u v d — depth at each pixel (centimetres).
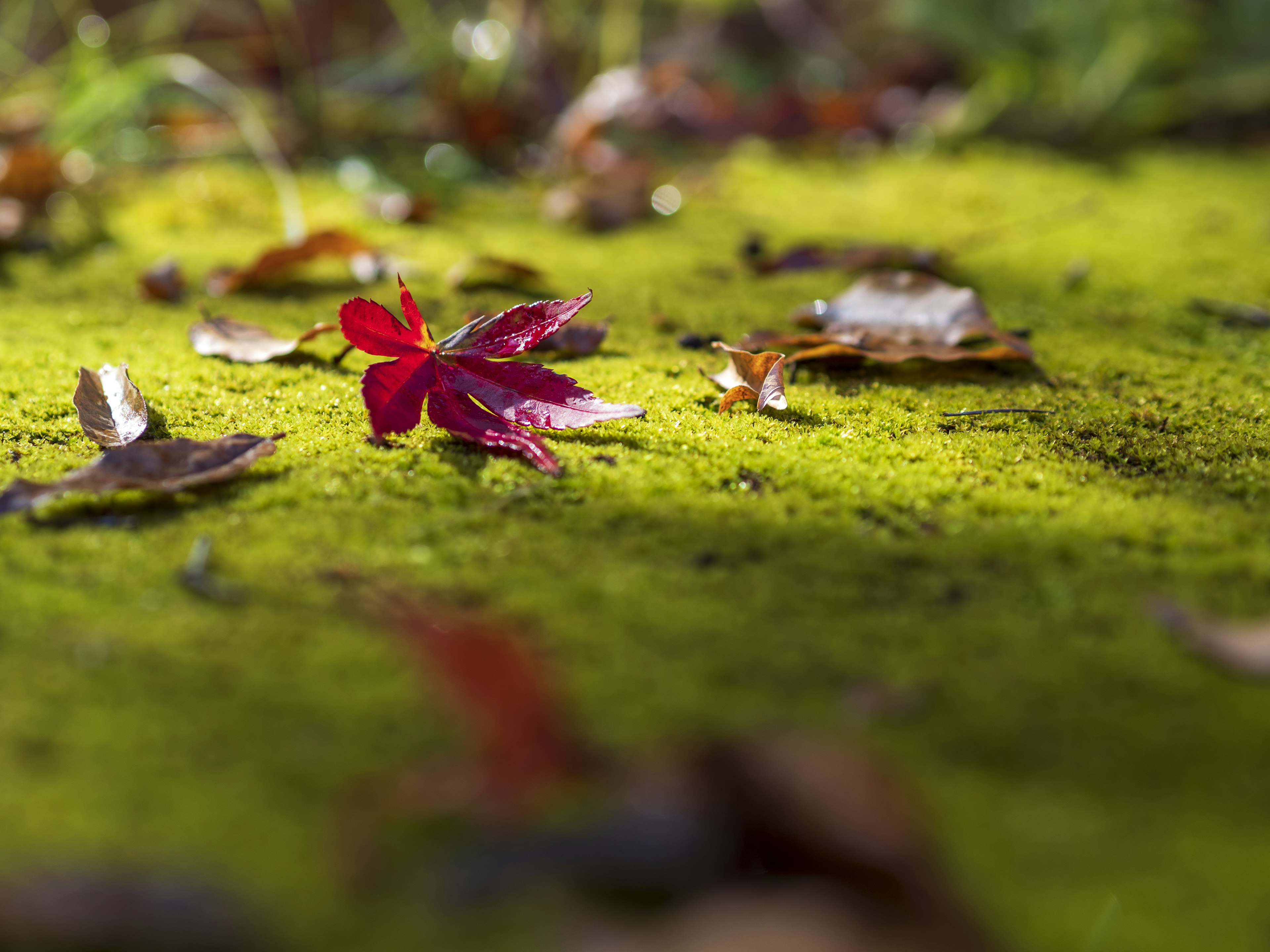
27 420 50
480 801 39
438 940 36
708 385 54
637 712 41
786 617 43
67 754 40
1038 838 39
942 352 54
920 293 58
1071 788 40
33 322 58
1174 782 40
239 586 44
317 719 41
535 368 49
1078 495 48
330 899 37
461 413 49
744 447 50
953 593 44
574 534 46
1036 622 43
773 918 35
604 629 43
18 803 39
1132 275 65
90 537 45
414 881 38
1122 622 43
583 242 69
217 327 56
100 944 35
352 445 49
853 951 34
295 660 42
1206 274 65
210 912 36
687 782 39
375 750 40
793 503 47
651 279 64
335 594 44
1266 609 43
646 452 49
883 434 51
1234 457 50
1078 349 57
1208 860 39
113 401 50
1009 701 41
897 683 42
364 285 63
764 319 60
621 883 37
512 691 39
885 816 37
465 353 50
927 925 35
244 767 40
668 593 44
